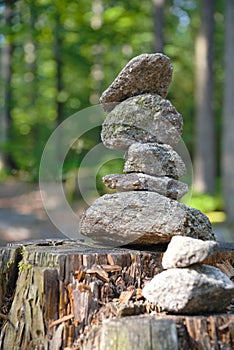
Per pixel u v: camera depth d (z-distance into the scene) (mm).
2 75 13797
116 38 13977
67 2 11422
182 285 2865
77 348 2973
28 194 11031
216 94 19797
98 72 15289
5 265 3572
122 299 3133
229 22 11422
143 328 2629
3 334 3350
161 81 3584
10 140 11727
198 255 2859
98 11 13836
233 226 10773
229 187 11383
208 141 14109
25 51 15367
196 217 3398
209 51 13961
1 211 9961
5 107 13867
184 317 2836
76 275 3154
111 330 2672
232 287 2906
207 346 2762
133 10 14258
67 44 14047
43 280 3100
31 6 9812
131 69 3461
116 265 3254
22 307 3236
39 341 3078
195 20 18453
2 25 10062
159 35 12828
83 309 3064
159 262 3346
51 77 16281
